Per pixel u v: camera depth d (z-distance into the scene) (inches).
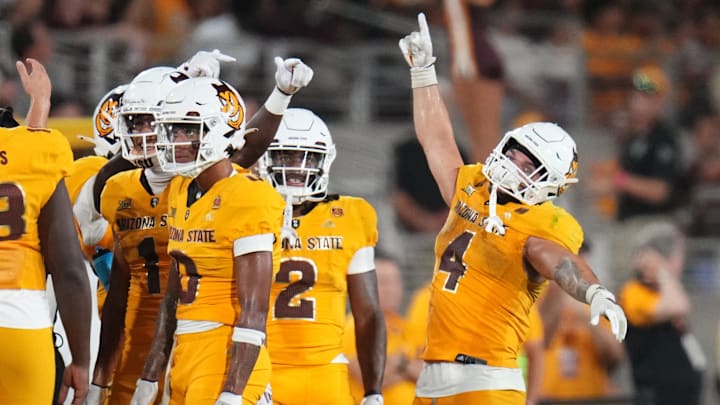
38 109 759.1
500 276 776.9
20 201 711.7
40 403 716.7
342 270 828.0
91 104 1562.5
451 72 1616.6
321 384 813.2
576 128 1877.5
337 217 831.7
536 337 1091.3
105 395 804.0
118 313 800.3
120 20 1760.6
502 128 1780.3
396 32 1852.9
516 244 770.2
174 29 1802.4
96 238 839.7
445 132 851.4
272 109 784.9
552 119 1863.9
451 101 1772.9
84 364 730.8
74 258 727.1
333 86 1791.3
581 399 1174.3
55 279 725.3
